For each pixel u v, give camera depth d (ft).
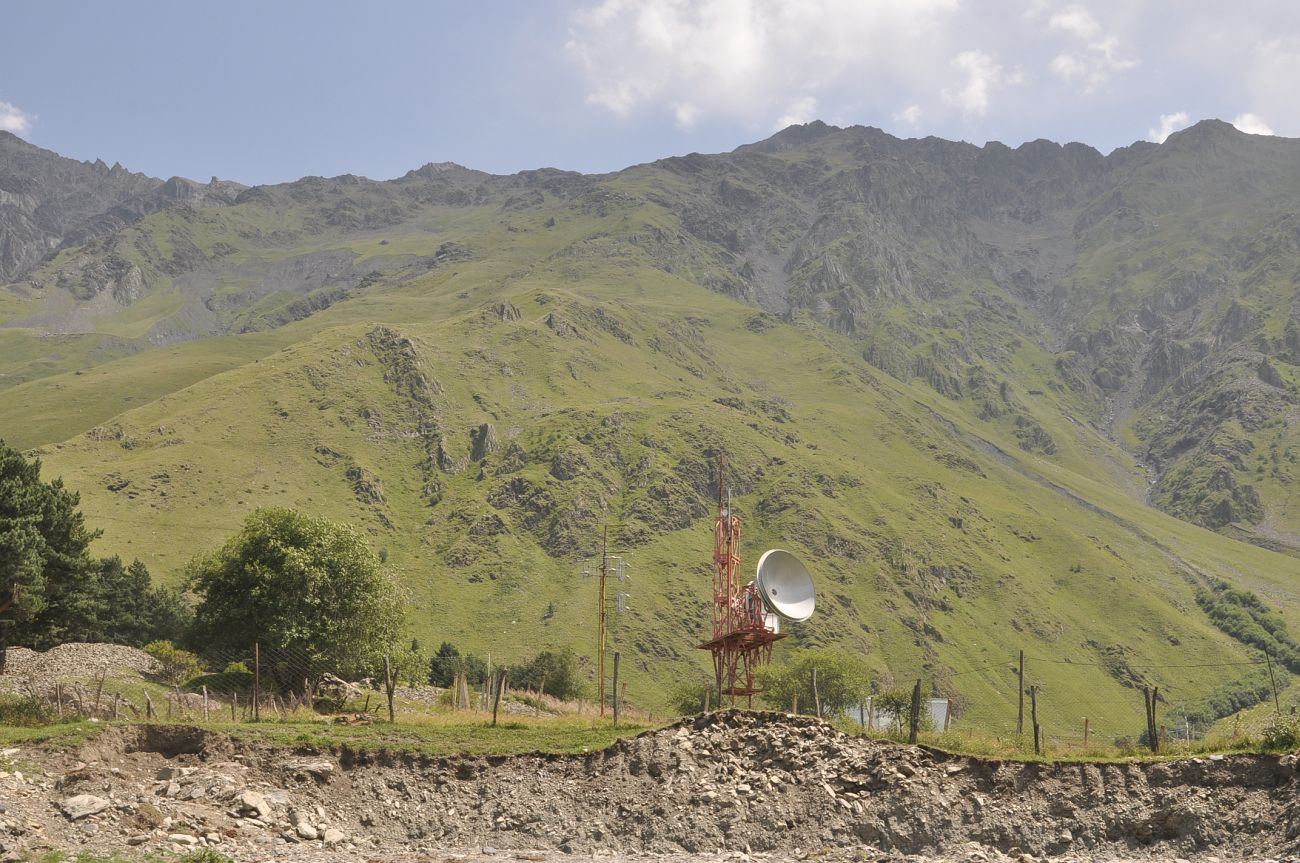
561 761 168.96
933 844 156.76
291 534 279.49
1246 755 162.50
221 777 149.48
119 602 436.35
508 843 156.15
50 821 128.36
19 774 137.80
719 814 160.66
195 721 174.91
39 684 201.05
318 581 265.95
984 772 164.45
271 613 263.90
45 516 277.23
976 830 157.58
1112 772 163.43
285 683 247.29
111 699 193.88
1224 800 157.89
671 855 153.69
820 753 168.96
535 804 162.09
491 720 200.75
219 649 277.03
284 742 163.63
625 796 163.53
